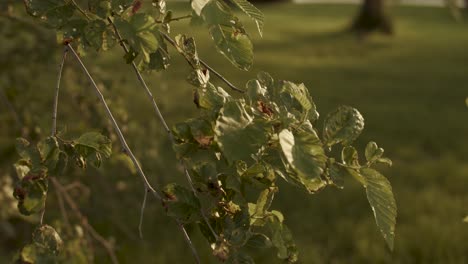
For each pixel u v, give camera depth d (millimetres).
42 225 1318
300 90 1495
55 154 1354
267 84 1515
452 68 21672
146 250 6004
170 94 11773
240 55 1404
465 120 13203
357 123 1534
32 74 4617
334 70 20875
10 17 3227
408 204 7500
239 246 1475
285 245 1575
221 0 1350
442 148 10812
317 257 6023
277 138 1363
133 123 4984
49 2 1498
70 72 4395
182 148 1458
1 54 4453
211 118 1418
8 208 3820
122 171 4988
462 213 7262
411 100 15781
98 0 1489
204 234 1512
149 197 6105
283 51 25438
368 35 30469
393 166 9227
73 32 1500
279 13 44438
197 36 23000
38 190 1327
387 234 1488
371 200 1505
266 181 1514
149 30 1362
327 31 32250
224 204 1536
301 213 7242
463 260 5992
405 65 22406
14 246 5508
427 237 6434
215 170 1479
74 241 3096
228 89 9812
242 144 1219
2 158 4391
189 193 1478
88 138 1455
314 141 1245
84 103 4273
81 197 4766
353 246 6414
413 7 43406
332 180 1513
